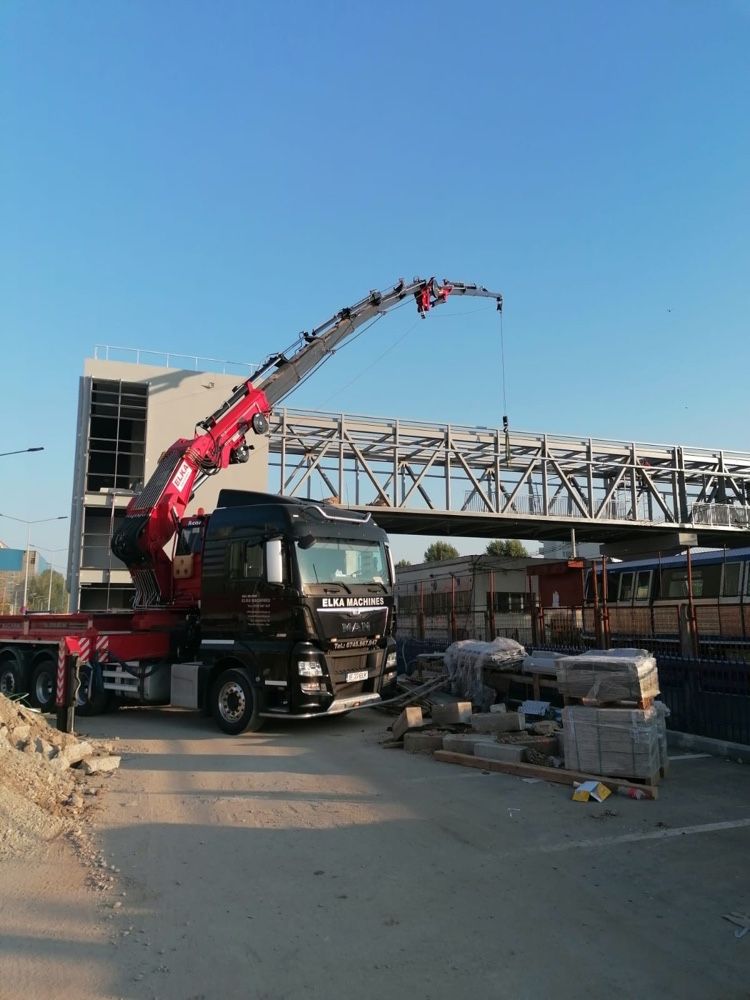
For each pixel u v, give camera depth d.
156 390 30.95
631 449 45.12
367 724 12.08
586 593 24.19
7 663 14.66
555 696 11.64
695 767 8.63
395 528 44.16
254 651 11.05
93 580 29.45
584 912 4.54
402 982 3.69
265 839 6.00
